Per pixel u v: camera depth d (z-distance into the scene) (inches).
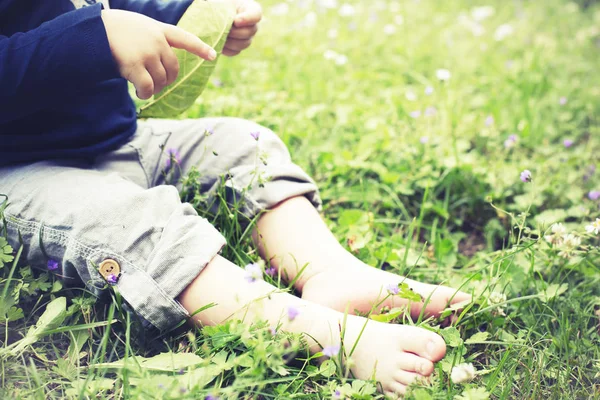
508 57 151.3
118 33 57.1
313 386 54.6
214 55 61.1
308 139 99.2
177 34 59.4
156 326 55.4
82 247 56.3
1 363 52.3
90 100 65.8
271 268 64.9
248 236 68.2
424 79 130.0
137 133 71.2
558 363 57.7
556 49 160.2
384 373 52.3
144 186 69.0
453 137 99.1
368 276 61.5
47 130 64.0
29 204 59.4
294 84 121.3
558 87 134.6
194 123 72.4
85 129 65.3
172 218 57.7
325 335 54.1
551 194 90.3
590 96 130.6
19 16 63.0
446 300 61.0
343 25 159.8
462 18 170.6
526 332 62.7
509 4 201.2
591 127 116.3
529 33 170.9
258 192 66.0
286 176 67.1
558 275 71.5
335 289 60.7
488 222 86.0
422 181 90.6
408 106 114.8
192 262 55.6
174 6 70.8
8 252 57.0
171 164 69.7
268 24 150.3
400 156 96.4
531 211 86.8
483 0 203.2
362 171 92.0
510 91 128.7
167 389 47.9
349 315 55.7
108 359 55.6
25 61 56.0
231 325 53.6
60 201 58.5
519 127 113.0
